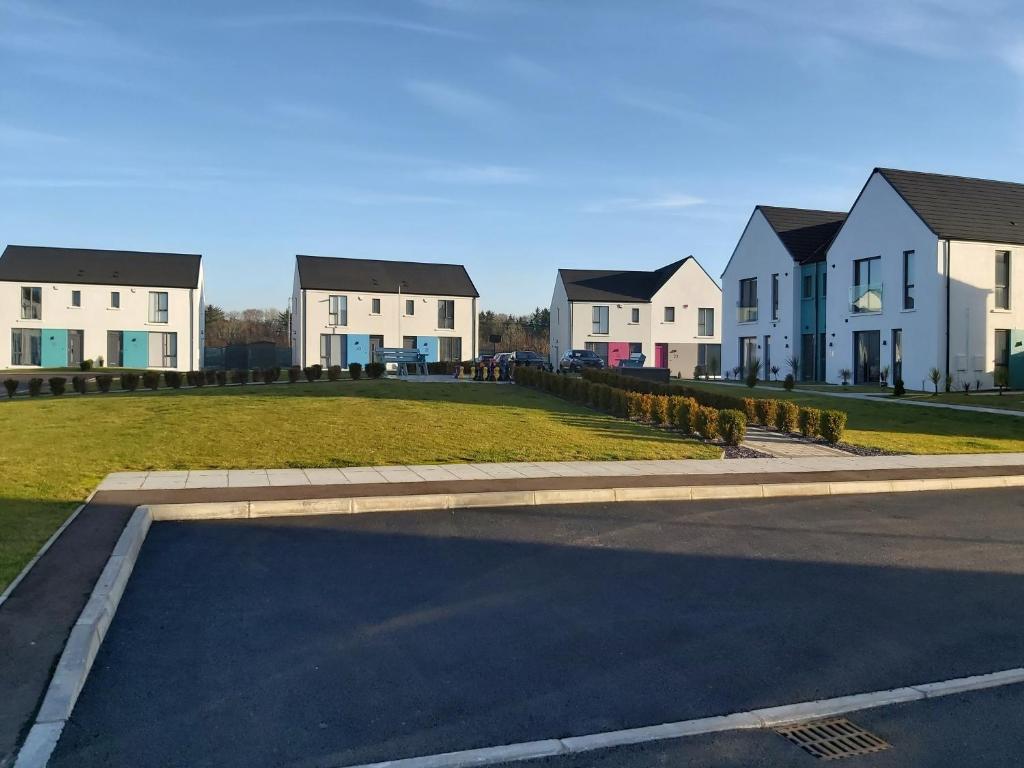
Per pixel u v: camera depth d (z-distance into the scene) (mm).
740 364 38438
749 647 5414
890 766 3875
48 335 46750
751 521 9312
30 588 5793
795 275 34438
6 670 4457
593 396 19812
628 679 4855
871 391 26625
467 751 3947
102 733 4066
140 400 19047
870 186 29922
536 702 4512
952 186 29750
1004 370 25766
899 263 28406
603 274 58031
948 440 16375
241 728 4145
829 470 12594
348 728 4168
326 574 6871
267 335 79312
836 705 4539
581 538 8297
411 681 4762
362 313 52656
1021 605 6391
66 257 49188
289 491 9719
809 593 6617
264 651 5176
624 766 3840
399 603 6172
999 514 10000
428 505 9586
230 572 6871
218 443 13086
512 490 10055
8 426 14656
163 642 5289
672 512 9703
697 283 55688
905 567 7465
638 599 6379
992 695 4719
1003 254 27859
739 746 4059
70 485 9625
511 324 80312
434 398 20344
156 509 8633
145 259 51031
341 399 19250
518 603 6223
